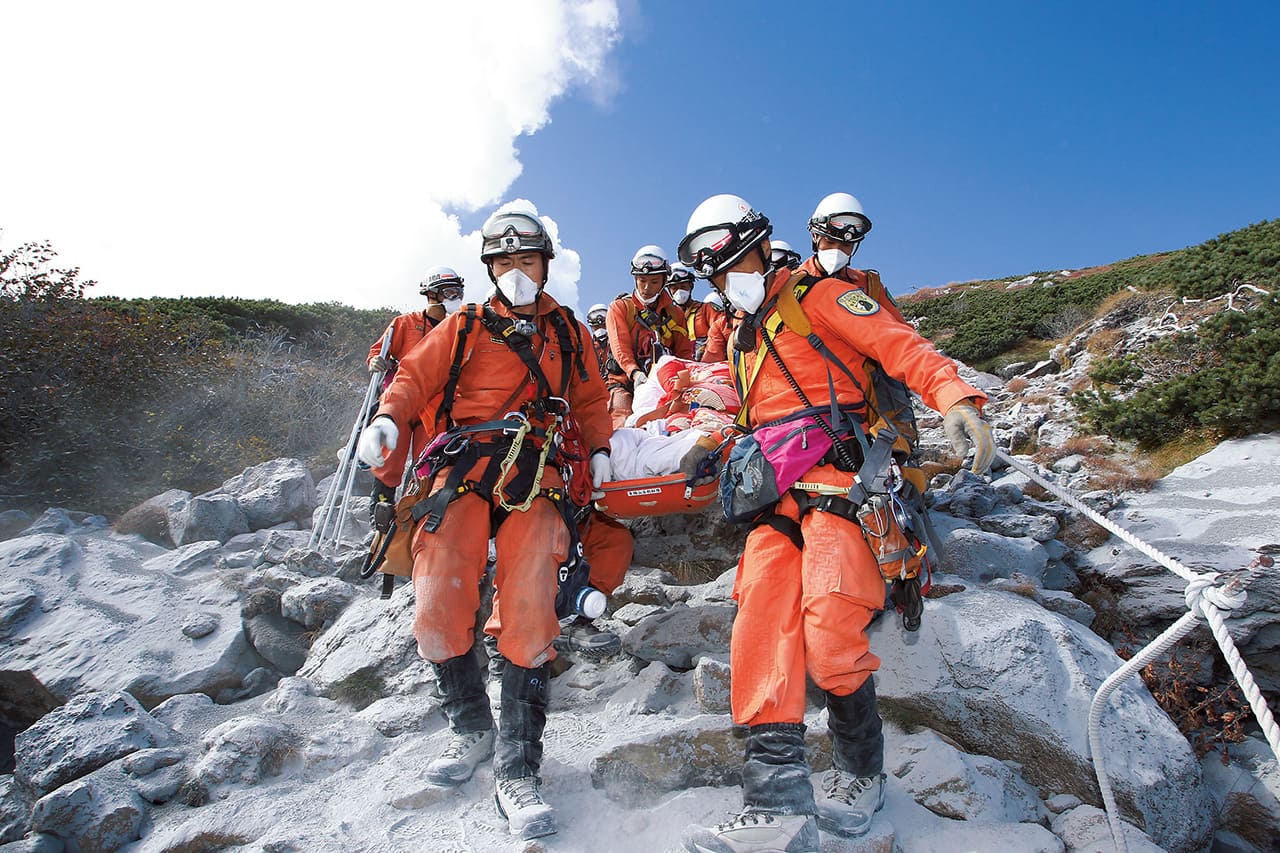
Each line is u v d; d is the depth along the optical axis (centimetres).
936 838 224
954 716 273
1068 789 254
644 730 268
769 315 244
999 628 283
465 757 260
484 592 351
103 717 324
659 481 316
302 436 901
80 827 270
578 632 338
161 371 873
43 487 730
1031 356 1501
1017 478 507
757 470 229
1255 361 622
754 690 210
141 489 751
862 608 212
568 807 246
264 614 425
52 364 792
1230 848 279
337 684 352
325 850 231
